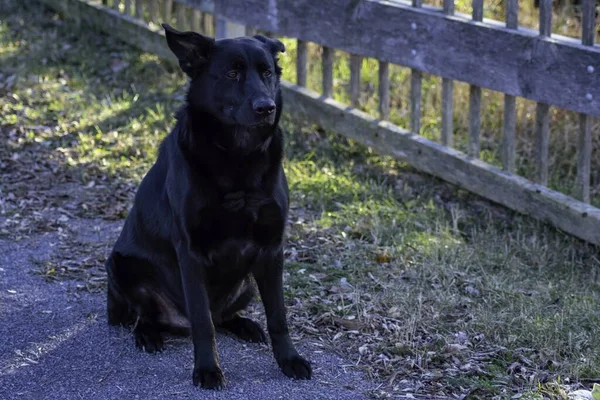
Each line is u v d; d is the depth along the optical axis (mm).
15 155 7949
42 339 4910
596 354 4684
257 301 5520
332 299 5434
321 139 8336
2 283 5656
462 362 4676
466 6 9398
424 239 6312
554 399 4238
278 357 4535
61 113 9016
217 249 4398
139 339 4816
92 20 11453
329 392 4340
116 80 10023
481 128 8297
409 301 5359
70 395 4293
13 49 10820
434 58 7133
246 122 4207
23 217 6801
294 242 6340
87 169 7719
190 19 10750
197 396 4258
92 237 6496
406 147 7555
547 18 6262
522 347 4820
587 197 6391
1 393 4320
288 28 8523
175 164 4418
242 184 4289
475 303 5398
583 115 6211
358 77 8133
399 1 7539
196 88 4418
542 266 6020
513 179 6715
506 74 6566
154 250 4746
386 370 4582
